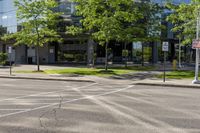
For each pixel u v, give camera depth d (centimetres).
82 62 5291
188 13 3033
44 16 3578
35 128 937
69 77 2895
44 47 5675
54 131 903
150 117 1109
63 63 5475
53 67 4384
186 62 6159
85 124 991
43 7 3562
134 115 1145
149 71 3634
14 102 1448
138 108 1299
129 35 3628
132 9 3662
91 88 2130
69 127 952
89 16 3344
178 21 3338
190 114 1173
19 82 2559
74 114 1158
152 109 1278
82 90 1998
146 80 2630
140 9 4147
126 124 994
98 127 952
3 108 1280
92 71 3534
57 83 2494
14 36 3716
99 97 1653
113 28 3288
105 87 2209
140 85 2388
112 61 5319
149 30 4231
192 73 3356
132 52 5466
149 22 4231
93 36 3553
